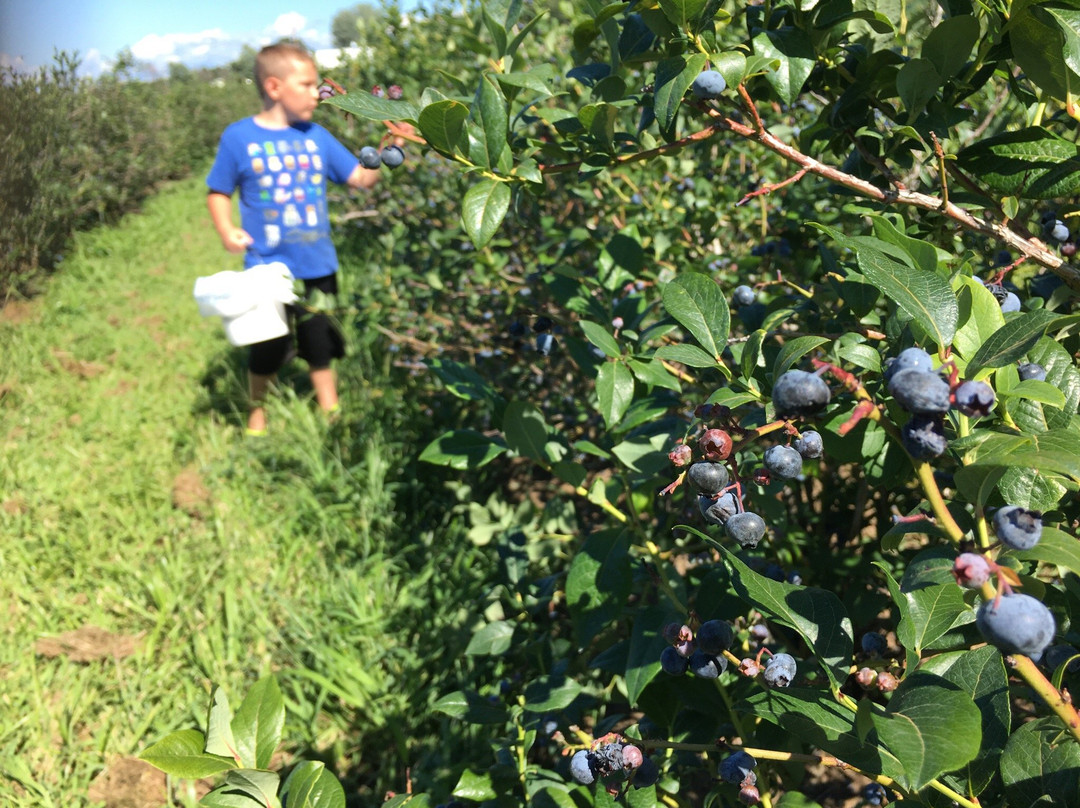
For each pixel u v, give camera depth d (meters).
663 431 1.88
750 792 1.24
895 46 1.97
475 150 1.48
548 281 2.19
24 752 2.91
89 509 4.24
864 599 2.10
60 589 3.69
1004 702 1.13
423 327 4.56
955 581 1.00
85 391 5.77
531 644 2.57
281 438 4.68
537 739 2.00
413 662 3.03
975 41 1.42
